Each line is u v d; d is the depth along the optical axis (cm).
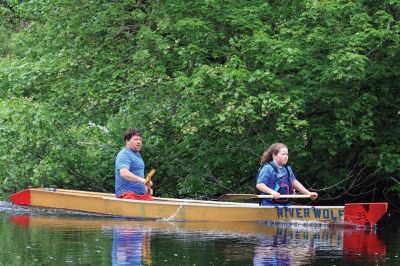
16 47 4191
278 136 3338
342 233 2531
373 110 3438
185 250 2053
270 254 2003
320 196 3750
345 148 3534
